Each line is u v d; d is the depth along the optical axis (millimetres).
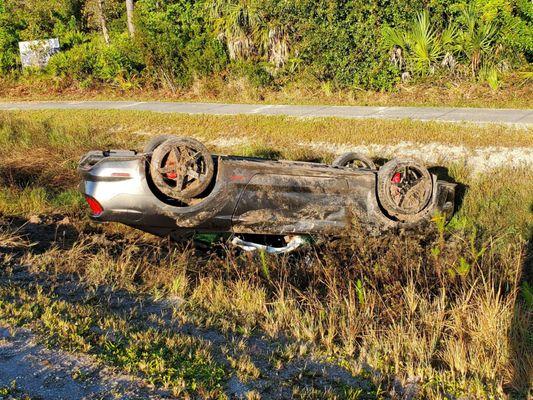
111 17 31141
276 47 22016
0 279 6445
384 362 5020
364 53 20297
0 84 26438
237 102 21000
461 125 14180
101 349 4789
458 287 6555
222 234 7852
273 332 5629
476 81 19500
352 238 7781
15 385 4168
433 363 5156
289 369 4898
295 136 14500
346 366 4984
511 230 8273
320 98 20469
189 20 24172
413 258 7238
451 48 19703
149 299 6301
